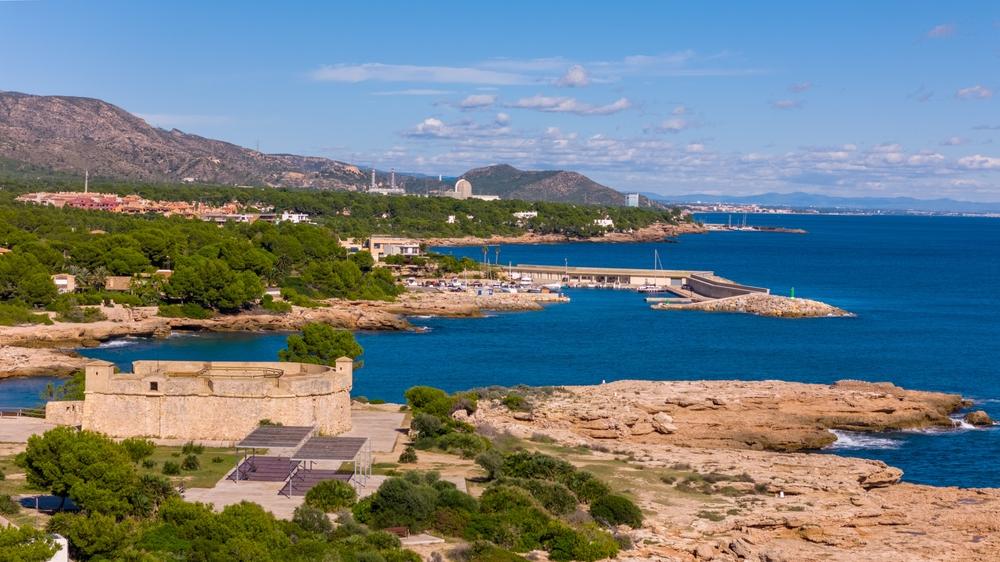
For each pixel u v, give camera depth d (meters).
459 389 166.88
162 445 98.12
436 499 78.62
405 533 74.88
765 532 84.44
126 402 99.94
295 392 100.56
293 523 71.69
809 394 142.88
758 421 133.50
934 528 87.94
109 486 74.00
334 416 104.50
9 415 119.75
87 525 64.25
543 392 142.25
